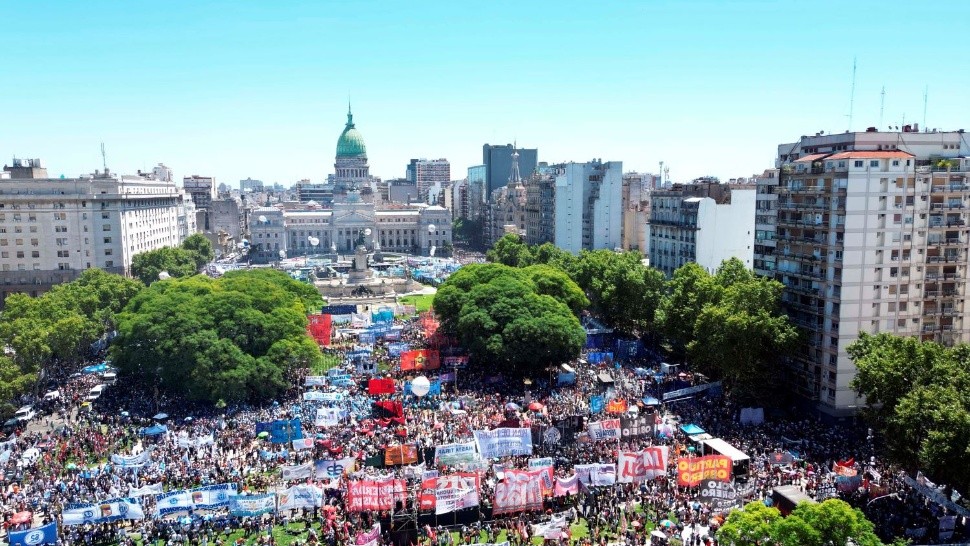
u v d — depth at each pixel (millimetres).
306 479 98625
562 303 167125
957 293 130000
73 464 106375
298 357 147000
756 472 100000
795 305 137625
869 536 67500
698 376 152000
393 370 158125
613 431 108062
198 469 103688
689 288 160125
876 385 102312
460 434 114500
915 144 139875
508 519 88250
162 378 144125
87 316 182250
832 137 143750
